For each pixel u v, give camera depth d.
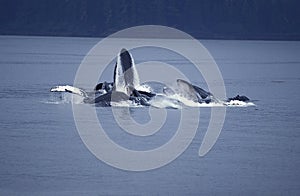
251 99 194.00
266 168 115.12
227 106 177.00
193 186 105.75
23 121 151.12
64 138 134.88
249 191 103.81
